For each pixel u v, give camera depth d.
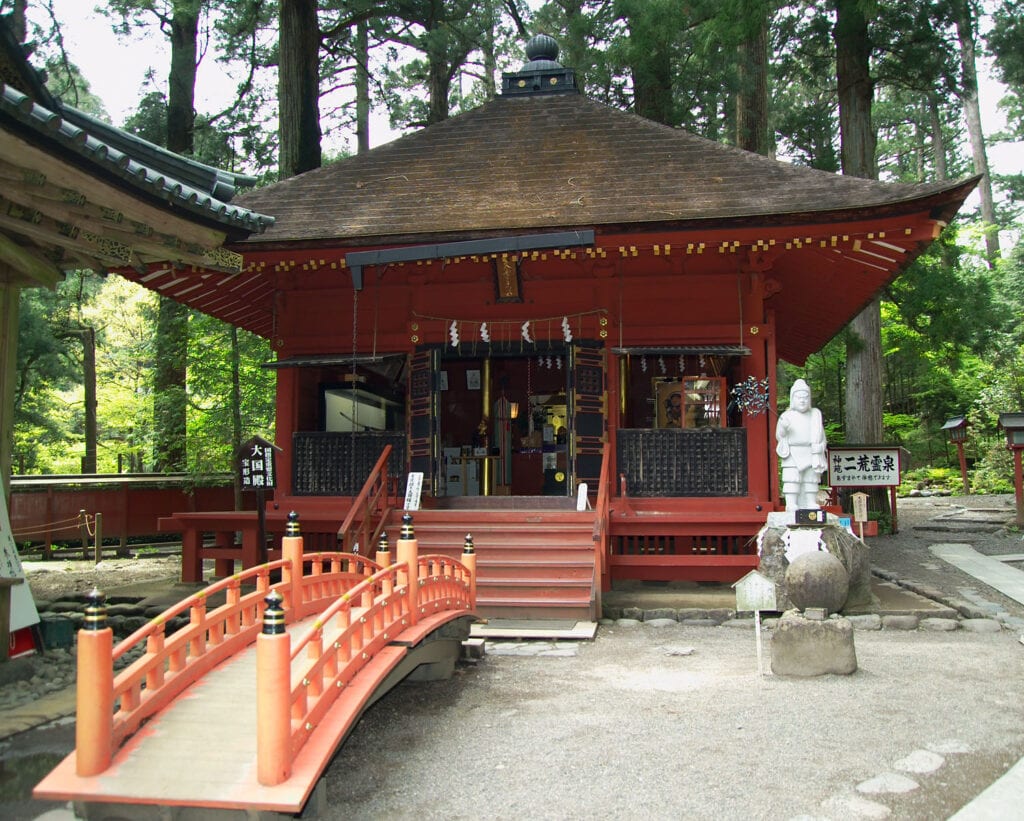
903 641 9.76
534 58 17.34
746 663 8.84
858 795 5.34
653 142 14.92
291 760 5.01
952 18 19.77
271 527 13.43
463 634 9.02
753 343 13.30
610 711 7.23
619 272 13.65
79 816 4.93
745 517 12.41
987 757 5.95
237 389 20.86
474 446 16.61
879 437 21.84
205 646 6.52
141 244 8.82
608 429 13.48
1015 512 22.88
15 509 20.66
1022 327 34.50
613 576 12.81
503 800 5.40
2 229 8.36
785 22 22.56
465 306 13.99
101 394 37.94
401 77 31.62
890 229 11.59
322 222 13.54
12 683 8.45
